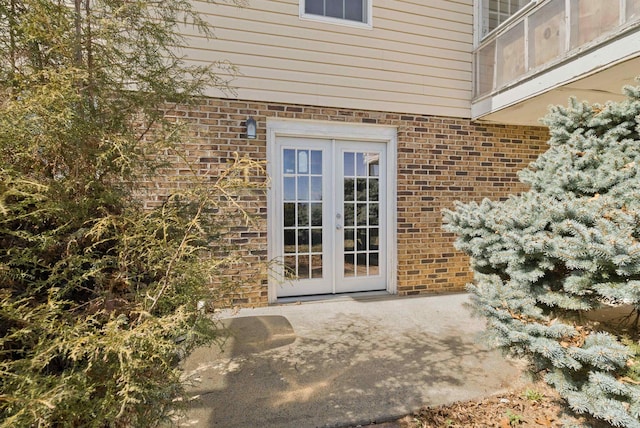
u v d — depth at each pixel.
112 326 1.17
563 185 2.33
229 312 3.74
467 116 4.82
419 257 4.66
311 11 4.21
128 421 1.30
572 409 1.78
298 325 3.49
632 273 1.57
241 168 1.52
